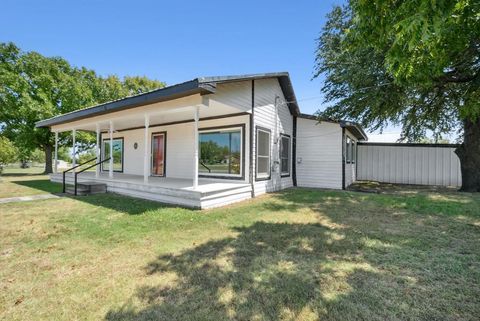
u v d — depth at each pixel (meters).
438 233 4.03
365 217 5.11
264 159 8.66
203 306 2.12
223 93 6.52
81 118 9.55
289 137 10.57
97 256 3.16
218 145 8.67
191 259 3.07
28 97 16.36
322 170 10.36
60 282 2.53
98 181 9.20
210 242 3.66
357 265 2.88
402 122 10.90
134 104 6.98
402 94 8.02
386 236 3.89
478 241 3.64
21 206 6.19
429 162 12.16
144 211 5.61
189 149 9.70
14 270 2.79
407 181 12.57
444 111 10.14
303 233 4.06
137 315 2.01
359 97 8.65
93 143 19.81
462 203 6.36
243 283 2.49
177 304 2.16
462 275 2.62
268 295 2.28
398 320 1.92
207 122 8.93
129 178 9.54
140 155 11.78
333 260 3.02
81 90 18.17
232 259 3.07
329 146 10.22
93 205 6.32
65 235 3.96
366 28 2.84
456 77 6.53
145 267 2.86
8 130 17.38
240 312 2.04
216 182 8.20
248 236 3.93
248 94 7.68
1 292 2.35
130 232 4.11
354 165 12.95
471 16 2.09
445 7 1.83
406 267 2.81
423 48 2.24
